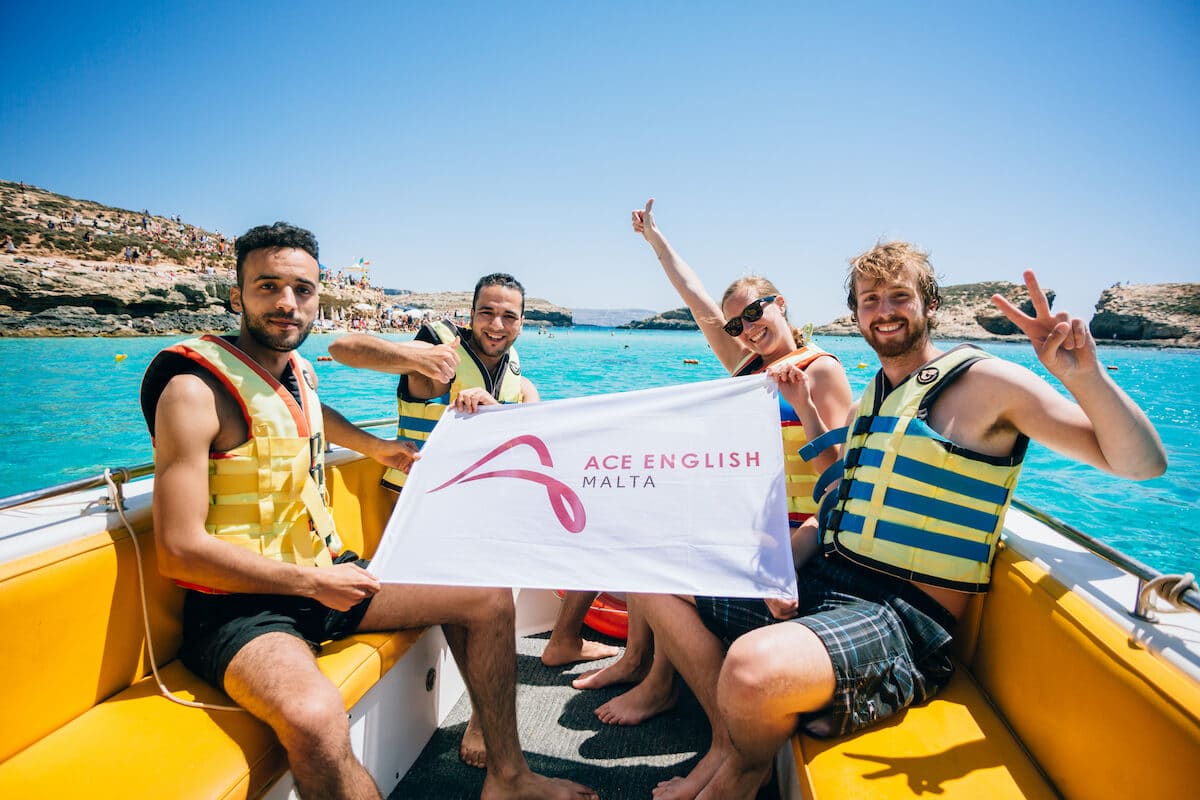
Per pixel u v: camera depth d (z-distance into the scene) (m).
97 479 1.81
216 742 1.57
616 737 2.48
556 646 2.99
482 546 2.07
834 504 2.19
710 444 2.19
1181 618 1.41
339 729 1.57
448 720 2.58
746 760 1.71
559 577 1.97
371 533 2.93
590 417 2.33
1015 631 1.76
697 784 2.00
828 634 1.71
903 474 1.93
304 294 2.03
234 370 1.90
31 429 11.53
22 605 1.54
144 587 1.87
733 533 1.99
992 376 1.83
